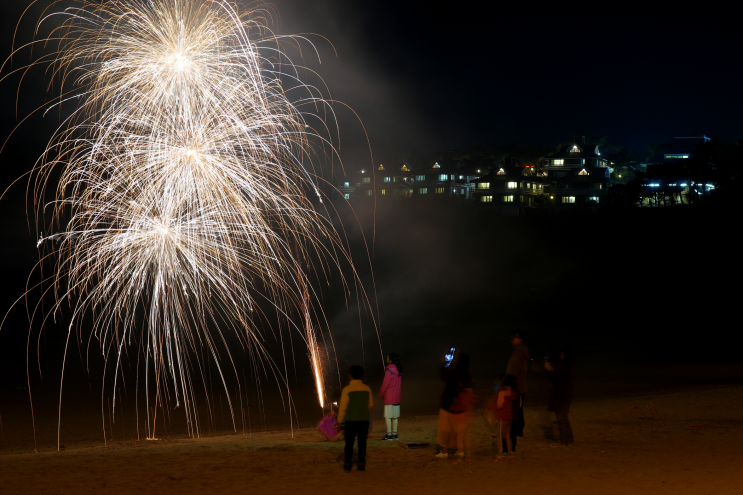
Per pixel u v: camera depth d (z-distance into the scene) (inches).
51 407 786.8
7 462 345.7
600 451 364.2
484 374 1057.5
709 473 303.6
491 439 417.7
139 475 302.7
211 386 970.7
